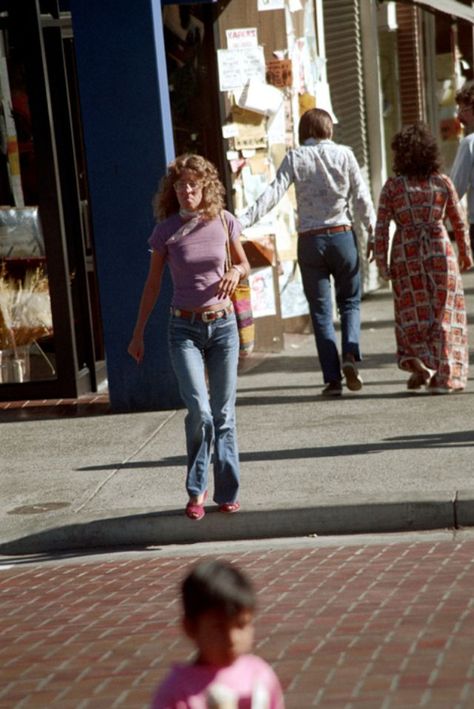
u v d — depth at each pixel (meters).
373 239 17.05
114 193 17.17
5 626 10.23
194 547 12.23
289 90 22.47
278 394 18.02
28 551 12.55
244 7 21.61
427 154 16.70
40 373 19.09
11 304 19.05
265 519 12.32
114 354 17.62
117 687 8.65
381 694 8.09
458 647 8.80
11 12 18.22
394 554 11.31
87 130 17.09
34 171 18.67
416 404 16.61
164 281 17.34
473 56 36.72
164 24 21.08
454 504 12.05
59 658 9.33
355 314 17.33
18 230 18.91
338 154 16.84
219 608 4.96
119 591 10.91
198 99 21.11
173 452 15.25
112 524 12.49
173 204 12.31
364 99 29.05
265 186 21.62
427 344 17.06
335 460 14.05
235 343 12.24
